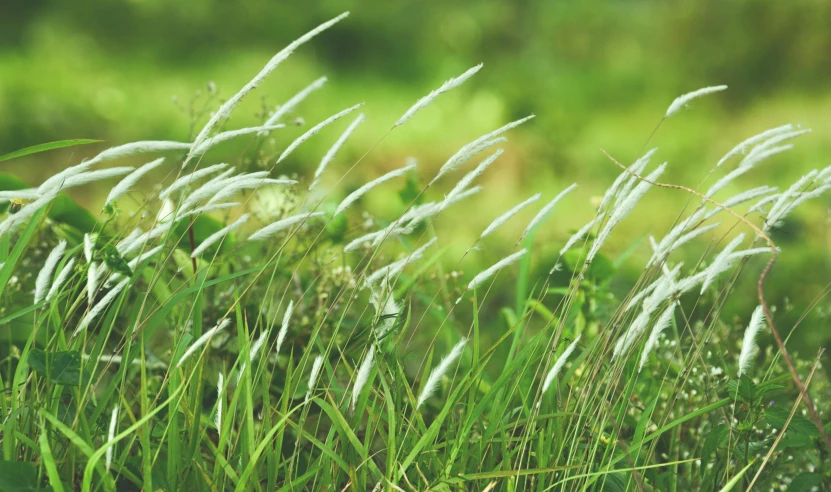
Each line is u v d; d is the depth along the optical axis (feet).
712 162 37.76
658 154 39.17
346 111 10.91
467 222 27.89
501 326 12.46
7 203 12.10
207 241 10.96
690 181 34.01
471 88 53.01
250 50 57.77
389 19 64.34
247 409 10.63
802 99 48.65
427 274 13.11
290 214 12.47
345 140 11.02
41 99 40.06
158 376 11.89
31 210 10.68
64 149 35.73
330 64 59.16
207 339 10.70
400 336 11.07
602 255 12.32
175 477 10.65
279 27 61.72
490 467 10.98
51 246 12.26
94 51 53.83
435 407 11.98
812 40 51.52
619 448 11.11
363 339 11.64
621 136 42.47
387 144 39.86
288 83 50.31
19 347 11.81
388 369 11.03
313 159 35.53
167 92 46.26
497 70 56.65
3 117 37.06
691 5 55.57
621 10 63.16
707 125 45.21
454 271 12.34
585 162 37.63
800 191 11.07
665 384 11.96
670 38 55.67
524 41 62.69
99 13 57.11
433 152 39.45
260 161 12.51
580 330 12.31
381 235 11.01
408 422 11.00
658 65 54.29
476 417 10.87
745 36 52.85
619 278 15.39
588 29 60.70
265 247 12.61
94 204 28.14
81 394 10.79
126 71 51.29
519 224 27.25
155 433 10.94
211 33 59.36
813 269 18.52
